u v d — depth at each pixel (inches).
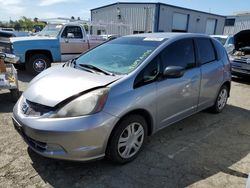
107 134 110.3
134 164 125.1
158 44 143.9
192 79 155.2
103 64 140.9
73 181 111.2
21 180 110.7
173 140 152.5
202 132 166.1
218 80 184.7
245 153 140.3
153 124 133.8
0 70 217.9
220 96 198.1
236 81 346.0
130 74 122.3
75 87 113.9
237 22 1301.7
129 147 123.9
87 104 106.8
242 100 248.5
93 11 1302.9
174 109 146.3
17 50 309.6
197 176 117.3
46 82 124.4
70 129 103.1
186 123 180.4
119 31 1079.0
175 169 122.2
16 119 118.3
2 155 129.0
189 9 1187.9
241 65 320.8
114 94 112.7
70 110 105.8
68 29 371.2
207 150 141.9
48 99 110.6
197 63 163.5
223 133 165.6
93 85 113.8
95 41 399.5
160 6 1055.0
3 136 149.3
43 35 381.1
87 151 107.3
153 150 139.2
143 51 140.1
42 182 110.0
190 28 1236.5
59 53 342.3
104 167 121.8
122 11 1131.9
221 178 116.4
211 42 183.5
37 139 107.2
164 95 135.3
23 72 354.0
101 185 109.0
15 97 213.0
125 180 112.7
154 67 132.4
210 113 201.8
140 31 1104.2
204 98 173.3
